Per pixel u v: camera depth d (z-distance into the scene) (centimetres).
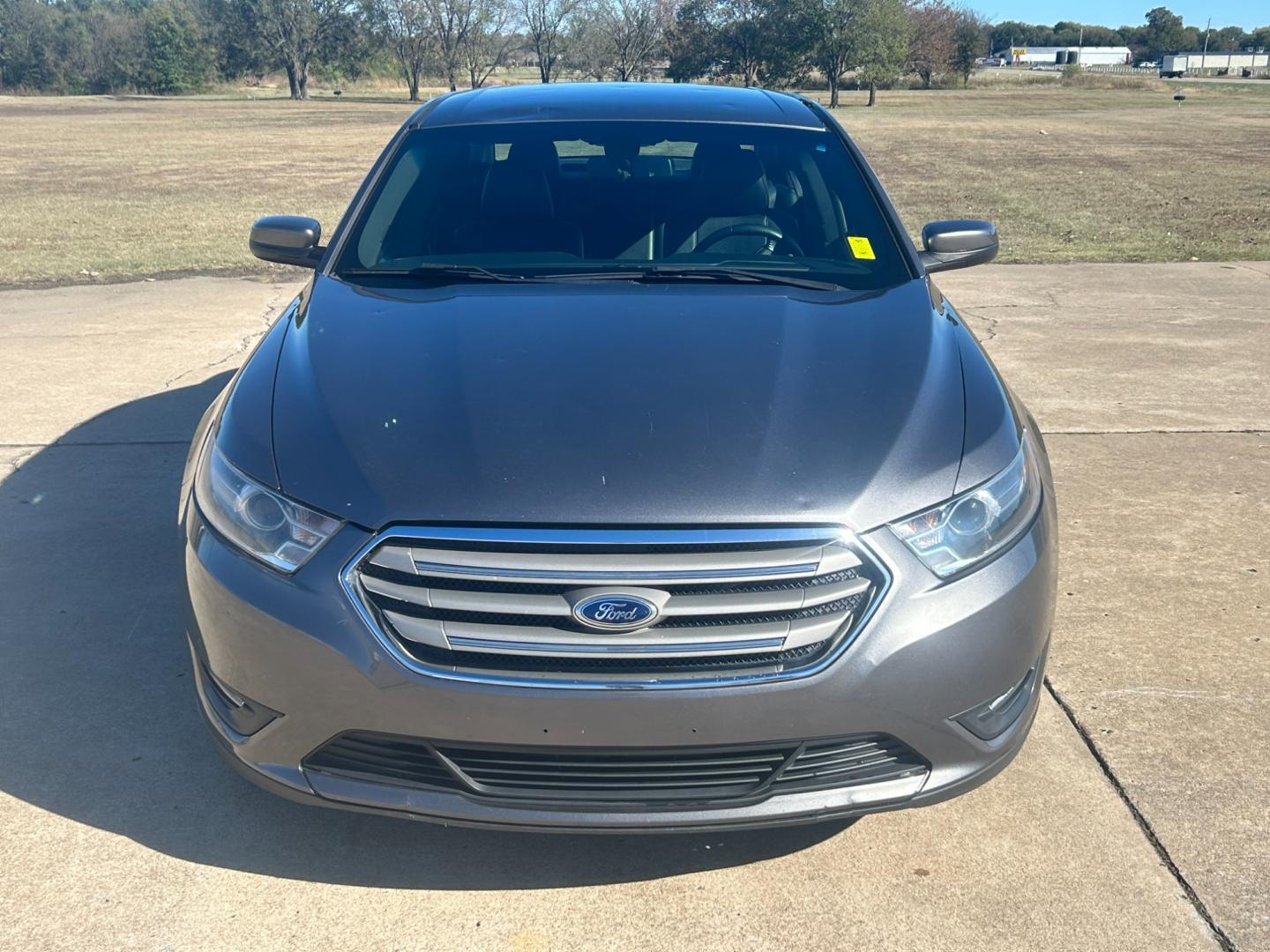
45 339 711
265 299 834
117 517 436
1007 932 231
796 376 259
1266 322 766
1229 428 546
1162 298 843
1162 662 333
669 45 6353
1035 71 11031
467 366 262
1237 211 1359
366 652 216
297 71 7000
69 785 276
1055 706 310
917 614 221
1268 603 369
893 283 326
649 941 230
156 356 672
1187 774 281
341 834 261
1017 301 834
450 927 234
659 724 212
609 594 211
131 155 2295
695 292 311
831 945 229
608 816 219
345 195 1538
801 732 216
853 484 225
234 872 249
